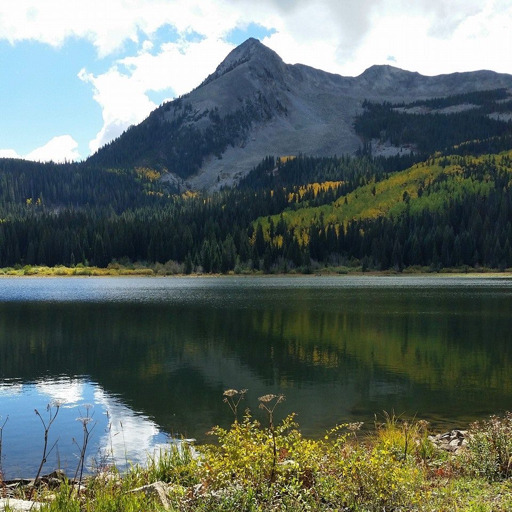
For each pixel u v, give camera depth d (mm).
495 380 26016
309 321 50688
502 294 85438
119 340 39656
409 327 46000
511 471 10359
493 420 12398
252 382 25828
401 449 12727
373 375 27297
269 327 46625
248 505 7652
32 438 17250
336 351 34688
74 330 44969
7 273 168125
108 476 11375
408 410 20578
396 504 8125
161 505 8383
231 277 166500
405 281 135125
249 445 8602
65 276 168000
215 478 8281
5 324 49031
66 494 9148
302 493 7914
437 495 8781
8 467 14539
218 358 32406
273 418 19500
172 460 12180
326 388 24516
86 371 28688
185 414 20188
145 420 19406
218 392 23797
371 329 44781
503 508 8242
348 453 9203
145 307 66188
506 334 41562
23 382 26047
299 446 8805
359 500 7988
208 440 16812
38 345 37438
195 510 7883
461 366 29547
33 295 88312
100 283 132750
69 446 16406
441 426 18219
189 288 109625
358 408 20922
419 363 30453
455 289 99438
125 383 25688
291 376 27203
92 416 19922
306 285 119750
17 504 8547
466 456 11328
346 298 79562
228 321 51250
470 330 43906
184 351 34938
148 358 32469
